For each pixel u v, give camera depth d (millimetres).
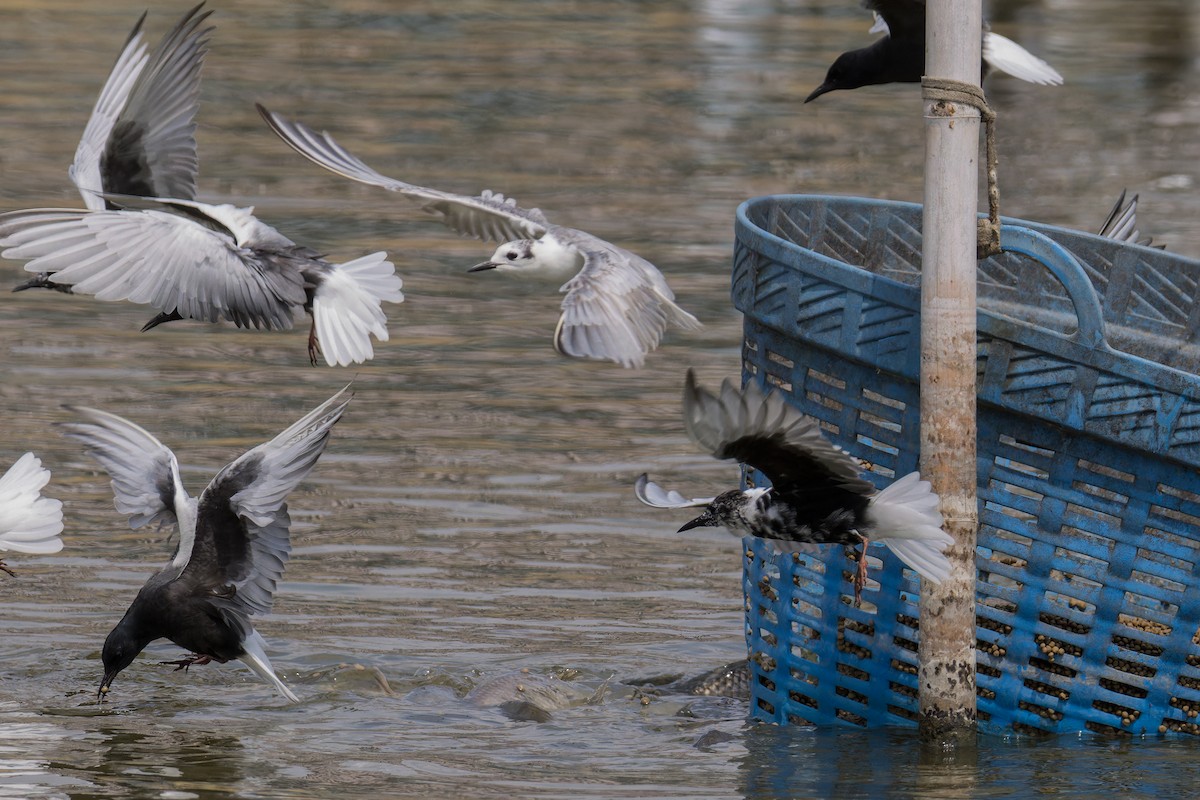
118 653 10734
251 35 42406
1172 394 10055
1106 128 36594
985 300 12898
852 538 9445
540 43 43188
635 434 18750
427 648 13031
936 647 10461
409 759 10742
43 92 35500
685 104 37250
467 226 11391
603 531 15898
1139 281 12641
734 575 14977
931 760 10398
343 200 28766
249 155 31453
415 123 34375
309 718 11625
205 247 9812
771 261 10930
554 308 23891
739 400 8727
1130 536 10367
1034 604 10617
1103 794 9781
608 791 10086
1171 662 10523
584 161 31922
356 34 43375
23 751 10781
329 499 16453
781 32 45562
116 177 11641
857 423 10789
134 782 10242
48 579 14258
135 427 10867
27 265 9477
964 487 10273
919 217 12656
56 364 20516
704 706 11875
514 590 14383
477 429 18750
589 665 12766
